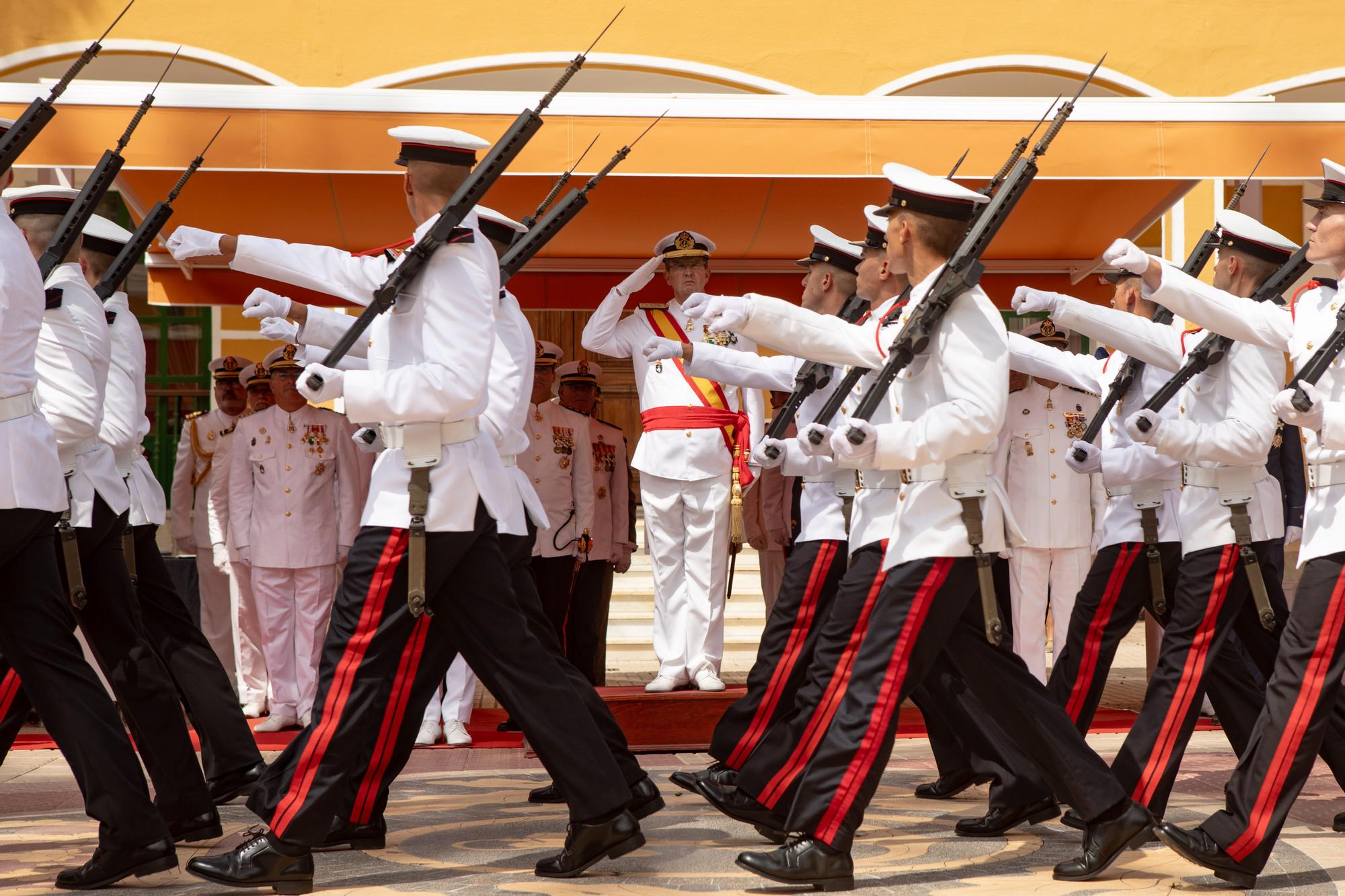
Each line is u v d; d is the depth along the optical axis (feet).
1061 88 54.65
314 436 41.86
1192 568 24.40
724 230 47.70
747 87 52.16
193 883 22.06
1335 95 54.80
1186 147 35.09
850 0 52.03
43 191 25.21
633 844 21.95
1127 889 21.16
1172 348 25.66
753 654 59.06
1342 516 21.40
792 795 24.61
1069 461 27.17
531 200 43.37
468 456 21.39
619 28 51.57
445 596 21.67
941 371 21.20
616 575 65.77
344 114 33.65
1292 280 24.86
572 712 21.74
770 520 43.01
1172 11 52.65
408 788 31.22
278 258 23.18
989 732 25.49
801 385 28.22
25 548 21.18
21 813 28.55
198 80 52.80
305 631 41.68
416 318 21.35
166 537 70.79
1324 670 21.21
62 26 50.42
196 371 73.67
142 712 24.31
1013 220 47.14
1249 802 21.15
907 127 34.83
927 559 21.17
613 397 73.41
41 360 23.38
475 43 51.44
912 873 22.34
